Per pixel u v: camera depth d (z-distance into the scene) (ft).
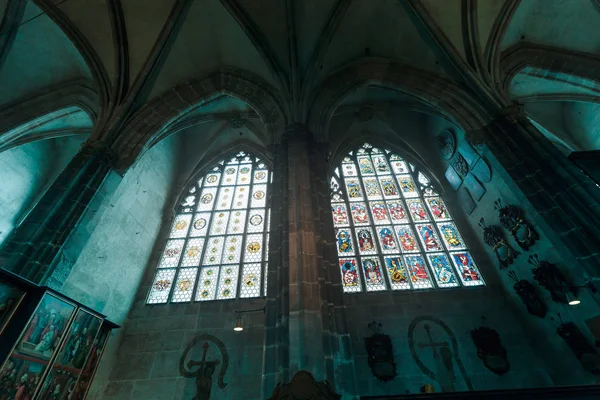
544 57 37.22
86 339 21.52
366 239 39.78
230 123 49.21
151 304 35.68
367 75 38.55
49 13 32.76
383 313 33.37
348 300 34.45
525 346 30.53
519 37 37.60
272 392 18.60
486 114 31.30
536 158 26.35
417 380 28.96
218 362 31.19
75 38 34.32
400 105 47.62
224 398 28.96
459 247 38.73
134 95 35.22
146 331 33.58
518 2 34.50
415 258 37.81
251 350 31.81
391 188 45.57
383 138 50.90
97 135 32.17
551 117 43.70
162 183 44.96
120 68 35.65
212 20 35.96
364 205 43.62
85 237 26.61
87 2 33.42
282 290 22.22
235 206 45.42
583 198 22.85
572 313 27.12
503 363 29.30
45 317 17.99
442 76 35.99
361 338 31.81
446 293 34.68
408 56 37.99
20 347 16.34
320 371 18.03
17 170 38.70
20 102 35.86
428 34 35.37
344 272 36.70
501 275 35.06
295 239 24.48
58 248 23.98
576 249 21.72
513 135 28.68
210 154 51.57
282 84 36.60
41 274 22.48
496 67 34.06
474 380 28.73
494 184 34.17
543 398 16.51
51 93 37.32
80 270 28.78
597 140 39.91
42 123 37.35
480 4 34.81
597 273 20.39
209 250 40.52
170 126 39.47
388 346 30.60
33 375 17.16
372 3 35.29
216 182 49.08
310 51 37.40
